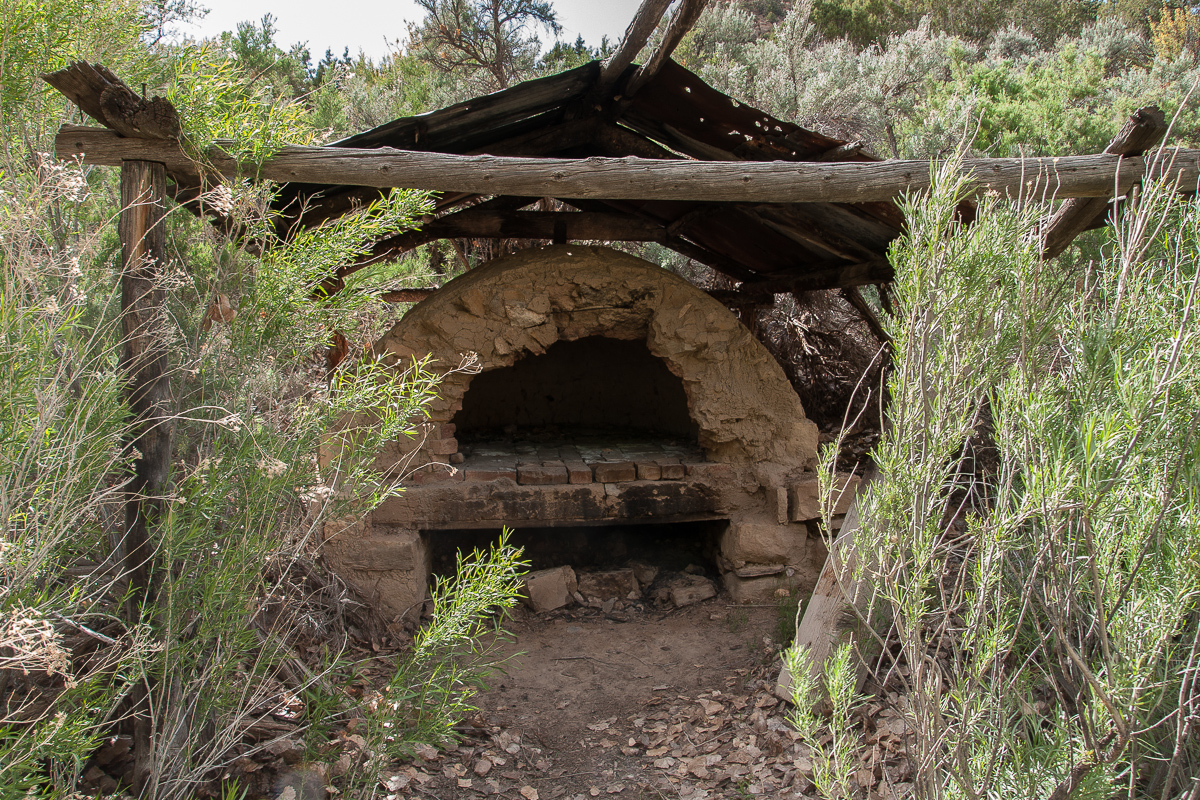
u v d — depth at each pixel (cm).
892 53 1115
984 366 213
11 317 195
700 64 1058
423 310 461
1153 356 203
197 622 258
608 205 616
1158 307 226
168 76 369
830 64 1028
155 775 226
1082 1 1900
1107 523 213
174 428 269
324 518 300
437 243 874
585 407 710
